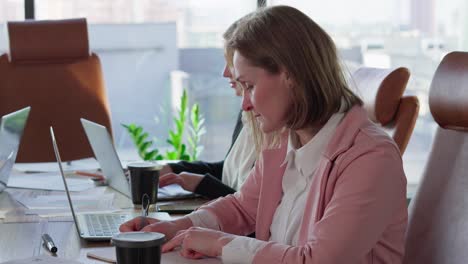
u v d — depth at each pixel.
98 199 2.36
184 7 4.57
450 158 1.73
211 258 1.67
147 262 1.38
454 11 4.54
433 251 1.68
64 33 3.79
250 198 2.06
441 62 1.76
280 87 1.67
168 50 4.60
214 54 4.61
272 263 1.58
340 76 1.72
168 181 2.46
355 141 1.65
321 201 1.66
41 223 2.01
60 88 3.77
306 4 4.45
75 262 1.52
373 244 1.57
